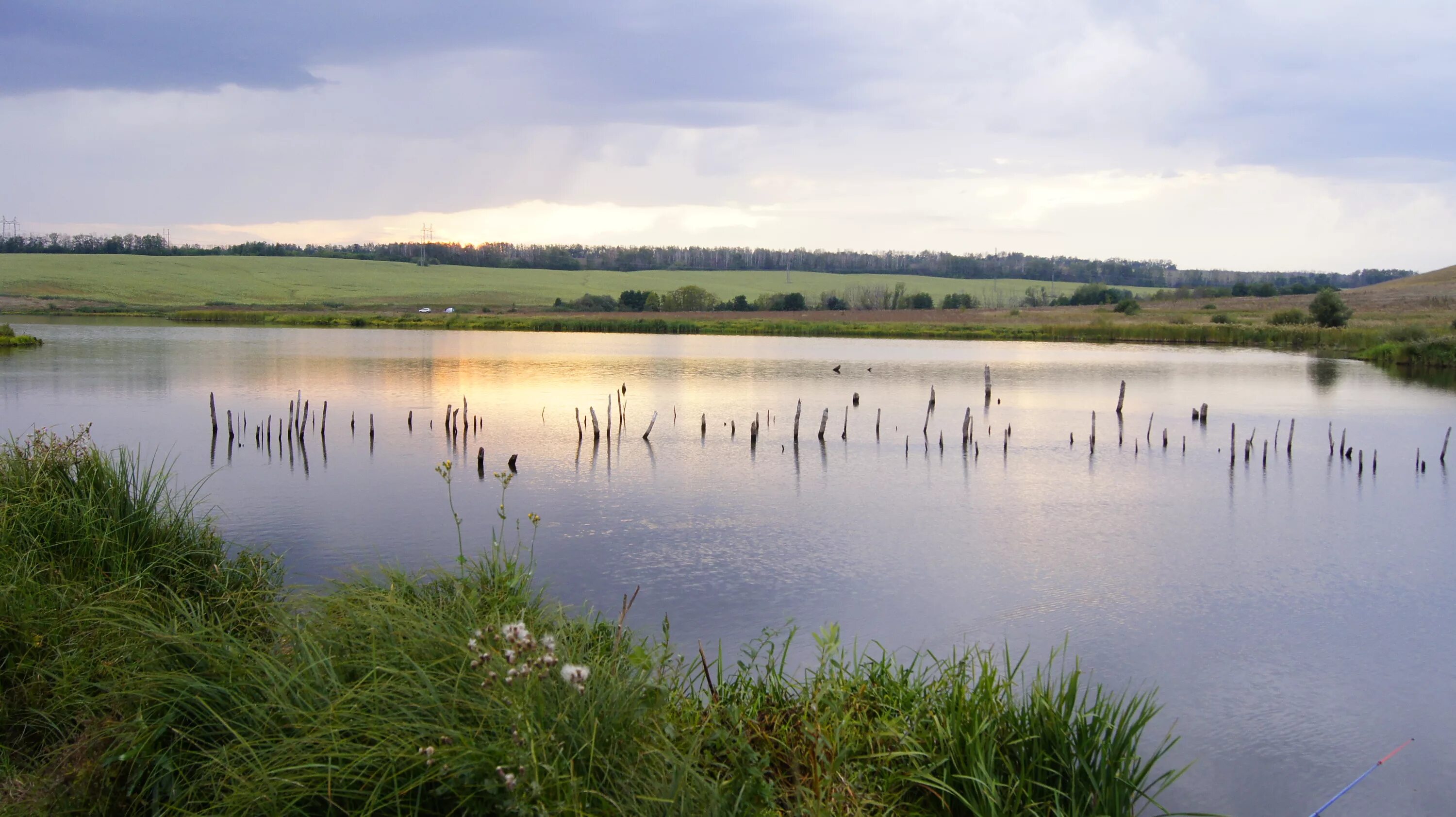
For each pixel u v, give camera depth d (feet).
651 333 315.37
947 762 21.63
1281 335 251.80
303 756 15.97
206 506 64.13
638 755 17.06
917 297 435.94
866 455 91.56
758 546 56.75
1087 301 472.03
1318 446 99.14
